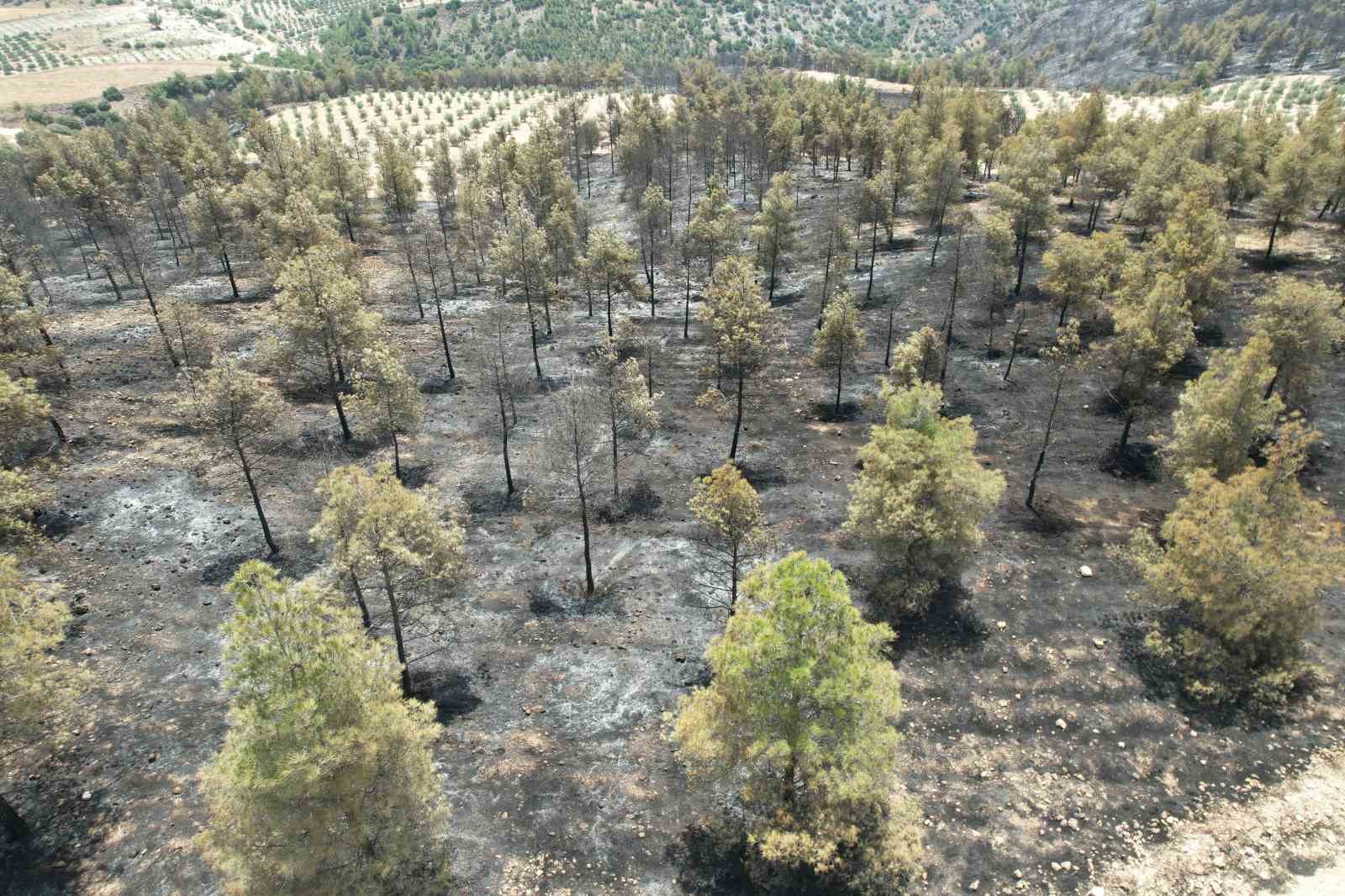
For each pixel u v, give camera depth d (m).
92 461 47.44
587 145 142.00
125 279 81.06
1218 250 57.31
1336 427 48.34
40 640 24.59
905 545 34.41
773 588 22.53
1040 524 42.56
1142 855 24.69
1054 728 29.80
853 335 53.91
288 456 50.19
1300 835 24.91
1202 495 32.28
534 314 67.88
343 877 19.94
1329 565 29.41
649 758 29.09
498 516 45.28
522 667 33.84
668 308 80.69
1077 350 56.59
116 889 24.00
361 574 31.06
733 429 55.97
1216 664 30.77
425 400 59.47
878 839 24.20
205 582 38.38
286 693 18.47
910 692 31.78
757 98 161.88
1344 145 79.38
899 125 107.00
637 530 44.09
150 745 29.22
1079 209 95.94
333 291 51.16
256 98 198.25
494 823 26.44
